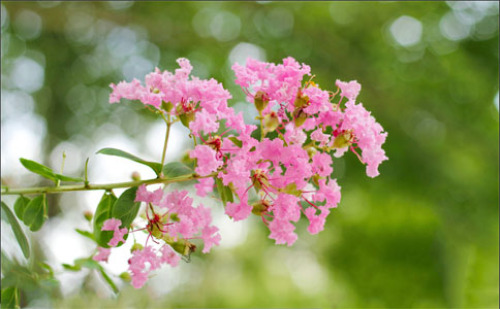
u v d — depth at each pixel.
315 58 10.64
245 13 10.81
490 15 10.54
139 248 1.91
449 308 9.33
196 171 1.59
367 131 1.71
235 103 8.23
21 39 10.70
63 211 8.73
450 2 10.59
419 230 9.57
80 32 10.41
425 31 10.87
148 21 9.71
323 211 1.84
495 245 10.50
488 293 10.48
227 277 13.55
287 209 1.72
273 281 14.77
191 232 1.77
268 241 11.45
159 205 1.73
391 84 10.84
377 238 9.45
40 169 1.85
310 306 14.06
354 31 11.04
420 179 10.41
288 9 10.68
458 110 10.87
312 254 12.12
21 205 2.04
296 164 1.68
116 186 1.76
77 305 4.39
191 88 1.70
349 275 9.35
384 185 10.16
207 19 10.98
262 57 10.73
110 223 1.74
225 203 1.79
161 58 10.77
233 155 1.80
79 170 10.83
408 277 9.19
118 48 10.84
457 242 10.19
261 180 1.74
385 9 10.82
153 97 1.75
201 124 1.62
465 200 10.55
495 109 10.98
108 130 11.40
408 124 10.80
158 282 6.70
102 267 2.36
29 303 3.33
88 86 11.30
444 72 10.88
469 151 10.94
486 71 10.68
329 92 1.81
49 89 11.21
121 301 5.19
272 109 1.83
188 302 11.25
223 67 10.66
